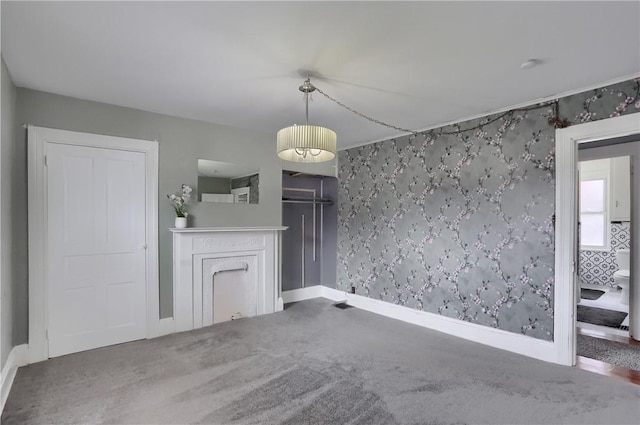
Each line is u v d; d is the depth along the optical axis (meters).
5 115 2.42
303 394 2.33
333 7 1.72
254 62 2.35
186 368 2.72
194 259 3.72
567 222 2.82
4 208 2.39
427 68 2.42
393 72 2.49
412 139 4.07
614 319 4.12
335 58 2.29
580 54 2.20
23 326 2.80
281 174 4.52
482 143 3.40
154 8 1.74
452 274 3.63
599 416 2.09
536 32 1.94
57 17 1.82
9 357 2.56
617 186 5.62
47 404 2.19
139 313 3.38
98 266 3.17
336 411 2.12
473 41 2.05
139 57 2.29
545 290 2.95
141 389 2.38
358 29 1.93
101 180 3.19
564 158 2.84
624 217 5.55
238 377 2.57
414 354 3.04
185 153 3.71
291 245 5.03
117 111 3.28
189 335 3.50
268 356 2.97
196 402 2.22
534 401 2.25
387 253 4.35
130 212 3.35
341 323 3.95
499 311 3.24
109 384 2.45
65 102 3.01
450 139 3.68
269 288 4.37
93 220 3.15
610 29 1.90
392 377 2.58
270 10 1.75
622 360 2.93
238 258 4.09
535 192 3.02
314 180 5.30
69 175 3.03
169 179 3.60
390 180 4.33
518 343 3.10
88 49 2.18
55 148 2.96
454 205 3.63
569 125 2.83
